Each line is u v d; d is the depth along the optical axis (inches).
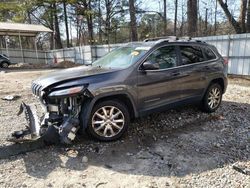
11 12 1450.5
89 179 141.2
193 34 715.4
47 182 138.3
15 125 220.2
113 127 184.4
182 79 215.8
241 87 400.8
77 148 174.7
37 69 866.8
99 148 175.2
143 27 1386.6
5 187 133.9
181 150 174.2
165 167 153.0
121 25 1392.7
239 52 522.9
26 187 134.0
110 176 143.9
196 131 207.5
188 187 133.8
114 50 233.0
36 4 1343.5
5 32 1109.1
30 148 174.1
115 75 181.2
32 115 187.2
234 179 140.6
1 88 410.0
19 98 328.5
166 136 197.6
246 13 730.8
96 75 177.8
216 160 160.9
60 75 183.8
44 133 166.7
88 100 173.6
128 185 135.7
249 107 273.4
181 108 259.6
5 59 928.3
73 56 1079.6
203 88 236.7
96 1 1357.0
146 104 197.2
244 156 166.2
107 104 179.6
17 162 157.8
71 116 170.4
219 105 259.6
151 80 195.9
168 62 210.1
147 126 215.8
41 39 1823.3
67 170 149.7
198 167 152.9
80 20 1465.3
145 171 148.8
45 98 174.7
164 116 238.2
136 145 181.5
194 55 231.8
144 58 195.2
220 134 201.6
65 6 1421.0
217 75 246.4
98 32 1492.4
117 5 1368.1
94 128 178.5
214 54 250.1
